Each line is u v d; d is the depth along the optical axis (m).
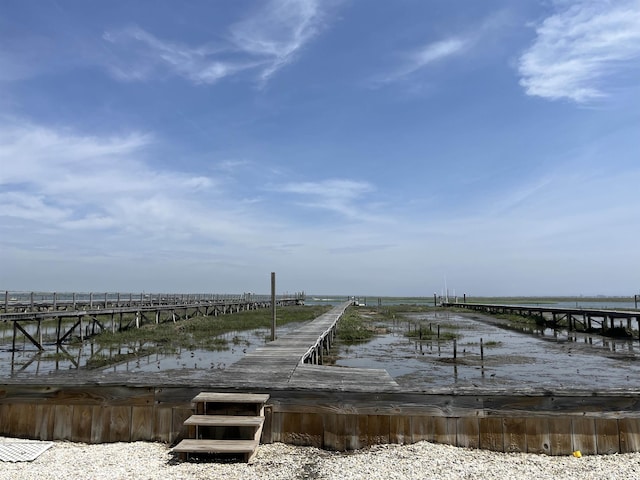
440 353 20.77
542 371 16.16
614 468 5.59
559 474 5.36
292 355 11.09
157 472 5.33
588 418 6.34
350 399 6.58
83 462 5.71
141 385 6.84
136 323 31.80
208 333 28.66
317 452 6.26
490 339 26.78
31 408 6.90
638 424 6.34
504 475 5.29
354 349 22.22
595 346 23.39
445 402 6.49
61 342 24.91
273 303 16.08
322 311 53.12
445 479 5.14
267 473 5.34
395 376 15.22
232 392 6.74
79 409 6.85
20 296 25.97
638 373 15.79
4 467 5.54
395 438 6.48
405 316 49.81
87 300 30.22
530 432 6.33
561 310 33.97
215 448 5.61
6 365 17.83
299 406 6.64
